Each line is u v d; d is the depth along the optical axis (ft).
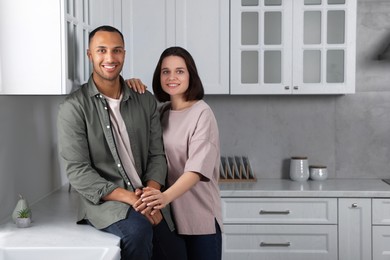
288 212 12.75
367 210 12.67
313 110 14.34
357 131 14.34
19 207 8.37
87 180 7.90
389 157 14.33
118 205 7.86
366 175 14.38
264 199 12.75
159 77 9.39
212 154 8.84
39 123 10.83
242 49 12.98
